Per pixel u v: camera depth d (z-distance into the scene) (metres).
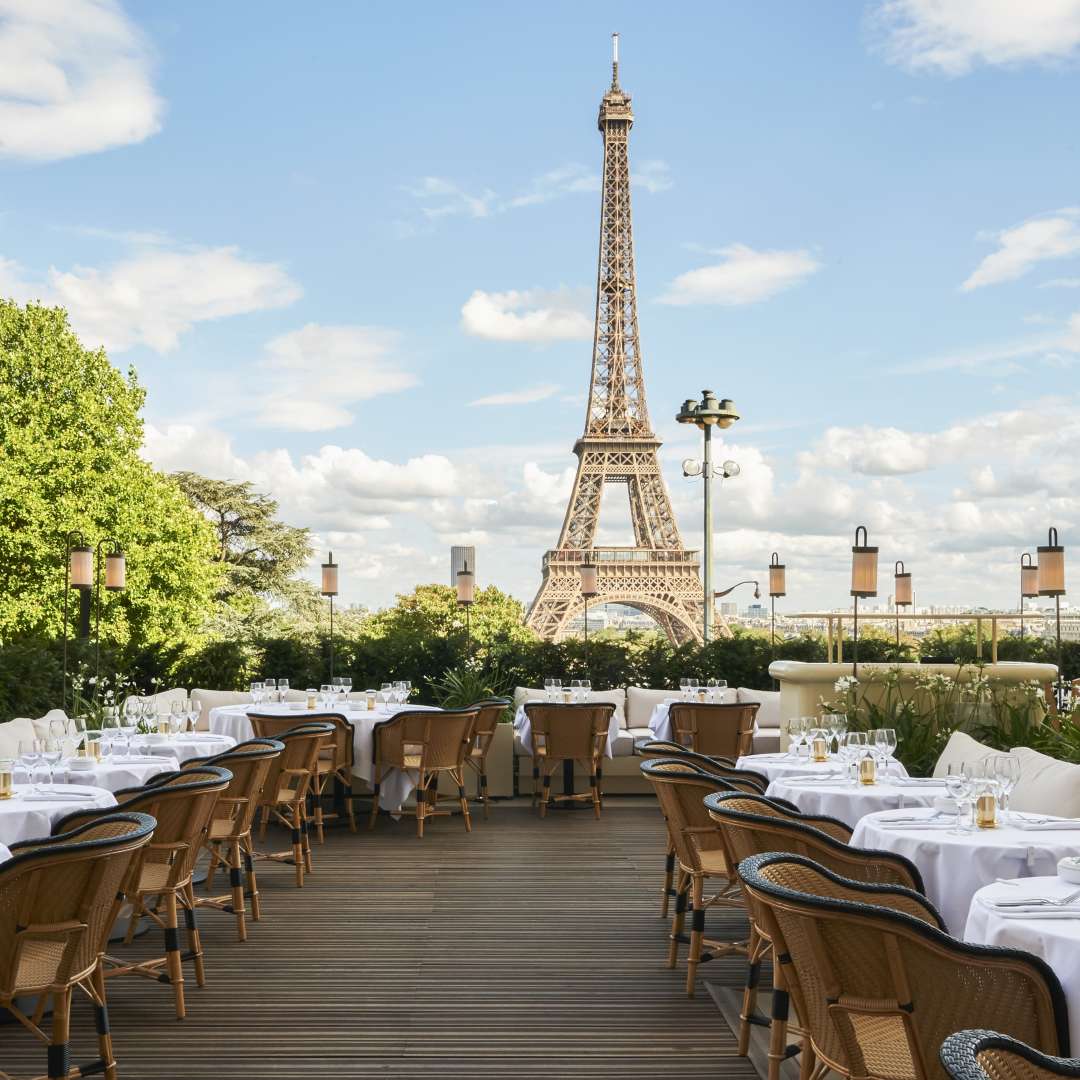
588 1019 5.50
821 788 6.65
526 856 9.61
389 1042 5.17
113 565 15.46
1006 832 5.14
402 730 10.71
